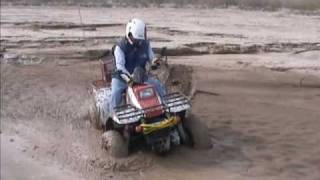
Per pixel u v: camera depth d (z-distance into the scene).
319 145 8.43
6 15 22.53
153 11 21.66
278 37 15.54
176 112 8.30
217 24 18.11
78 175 8.31
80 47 16.59
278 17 18.02
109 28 18.89
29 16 22.05
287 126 9.31
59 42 17.42
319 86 11.51
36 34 18.78
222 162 8.14
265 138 8.89
